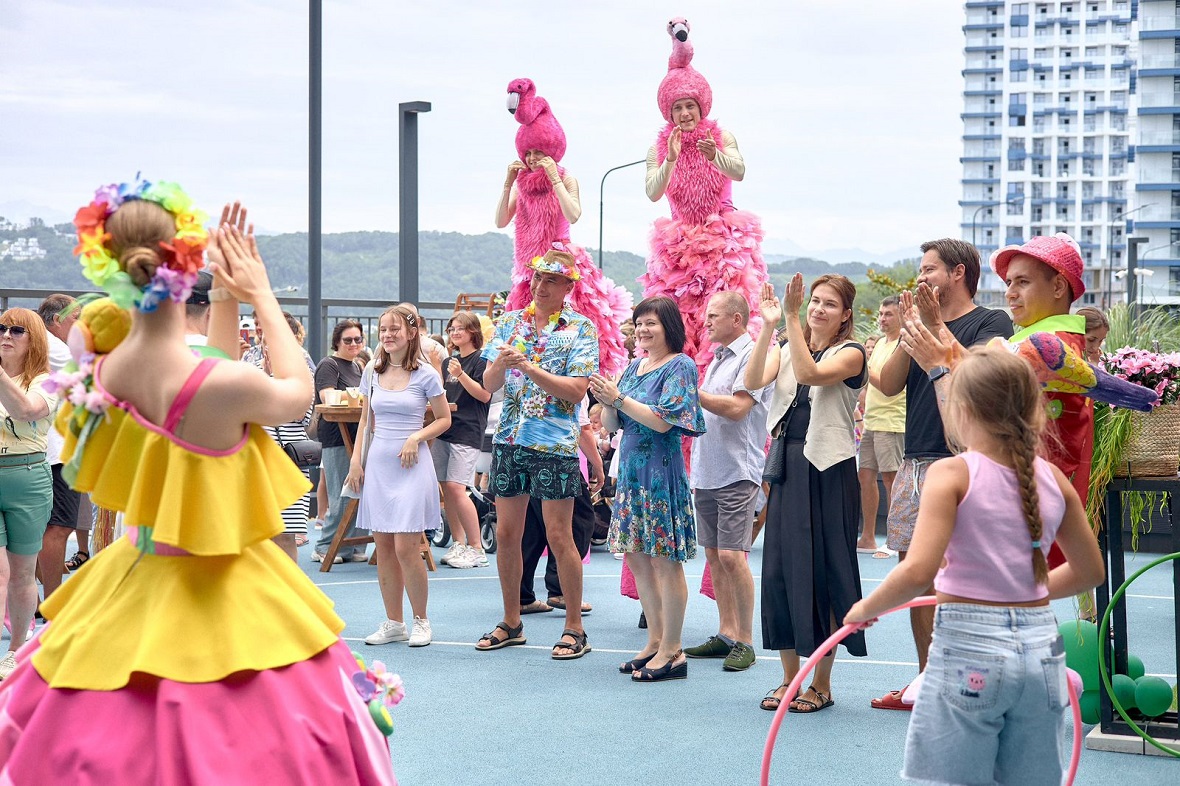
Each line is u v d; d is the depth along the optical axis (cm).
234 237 313
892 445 973
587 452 780
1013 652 283
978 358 301
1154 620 744
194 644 271
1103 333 683
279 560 300
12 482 559
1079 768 441
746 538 611
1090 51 15662
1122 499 488
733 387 601
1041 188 15900
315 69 1156
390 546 675
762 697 554
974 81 15975
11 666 569
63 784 264
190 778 259
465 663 625
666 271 713
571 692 563
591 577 923
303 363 306
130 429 280
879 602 296
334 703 284
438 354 943
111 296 269
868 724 507
